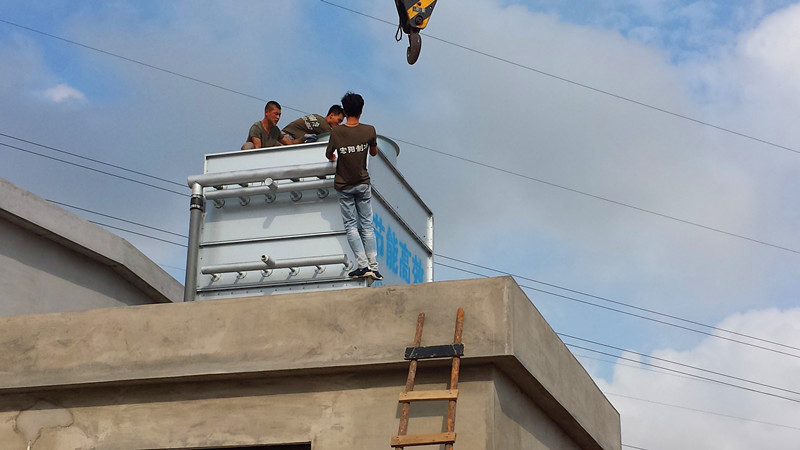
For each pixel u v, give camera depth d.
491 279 7.98
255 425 8.17
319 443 7.98
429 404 7.83
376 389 8.03
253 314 8.35
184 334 8.44
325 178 10.72
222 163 11.25
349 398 8.06
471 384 7.82
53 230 13.75
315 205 10.87
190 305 8.53
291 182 10.84
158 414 8.42
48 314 8.83
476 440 7.63
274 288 10.69
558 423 9.52
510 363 7.85
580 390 9.70
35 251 13.76
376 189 10.85
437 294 8.02
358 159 10.12
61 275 14.16
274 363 8.12
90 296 14.66
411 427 7.79
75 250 14.41
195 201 10.99
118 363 8.47
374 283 10.57
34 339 8.75
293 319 8.25
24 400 8.74
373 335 8.02
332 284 10.53
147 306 8.62
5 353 8.74
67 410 8.62
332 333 8.12
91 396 8.62
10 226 13.38
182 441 8.27
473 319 7.86
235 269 10.61
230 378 8.33
